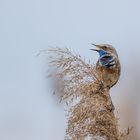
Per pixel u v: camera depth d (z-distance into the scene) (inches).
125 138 355.9
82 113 355.6
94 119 355.3
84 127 355.3
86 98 356.2
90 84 357.1
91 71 357.7
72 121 355.6
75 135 355.3
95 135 355.3
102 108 356.2
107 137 355.6
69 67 357.7
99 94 357.4
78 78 357.4
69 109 356.2
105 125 355.6
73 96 356.5
